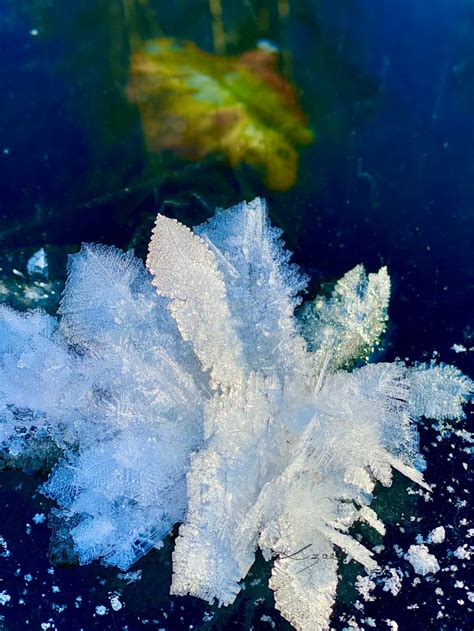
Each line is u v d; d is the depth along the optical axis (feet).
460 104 0.76
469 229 0.71
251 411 0.57
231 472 0.56
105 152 0.75
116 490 0.57
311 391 0.60
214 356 0.59
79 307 0.61
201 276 0.59
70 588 0.59
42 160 0.75
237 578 0.54
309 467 0.57
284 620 0.57
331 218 0.72
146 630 0.57
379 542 0.59
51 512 0.60
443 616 0.57
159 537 0.58
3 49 0.78
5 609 0.59
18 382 0.60
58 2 0.79
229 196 0.72
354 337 0.62
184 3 0.79
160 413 0.59
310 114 0.76
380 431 0.59
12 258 0.70
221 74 0.78
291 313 0.61
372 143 0.75
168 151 0.75
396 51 0.79
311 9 0.79
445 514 0.60
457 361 0.66
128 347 0.60
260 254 0.62
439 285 0.69
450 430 0.63
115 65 0.78
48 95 0.77
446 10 0.80
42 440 0.62
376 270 0.69
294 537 0.55
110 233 0.72
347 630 0.57
